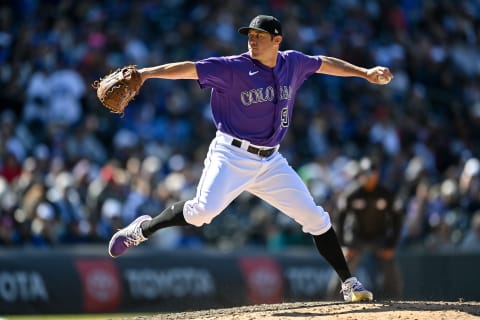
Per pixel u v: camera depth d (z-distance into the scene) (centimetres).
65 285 3800
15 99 5194
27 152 4769
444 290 4619
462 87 7100
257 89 2144
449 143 6438
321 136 5712
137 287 3975
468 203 5147
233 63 2128
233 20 6194
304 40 6341
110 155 5088
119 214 4206
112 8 6016
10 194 3966
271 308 2323
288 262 4391
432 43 7200
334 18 6825
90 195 4222
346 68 2284
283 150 5425
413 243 4978
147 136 5331
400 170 5431
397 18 7106
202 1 6319
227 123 2170
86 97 5309
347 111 6144
